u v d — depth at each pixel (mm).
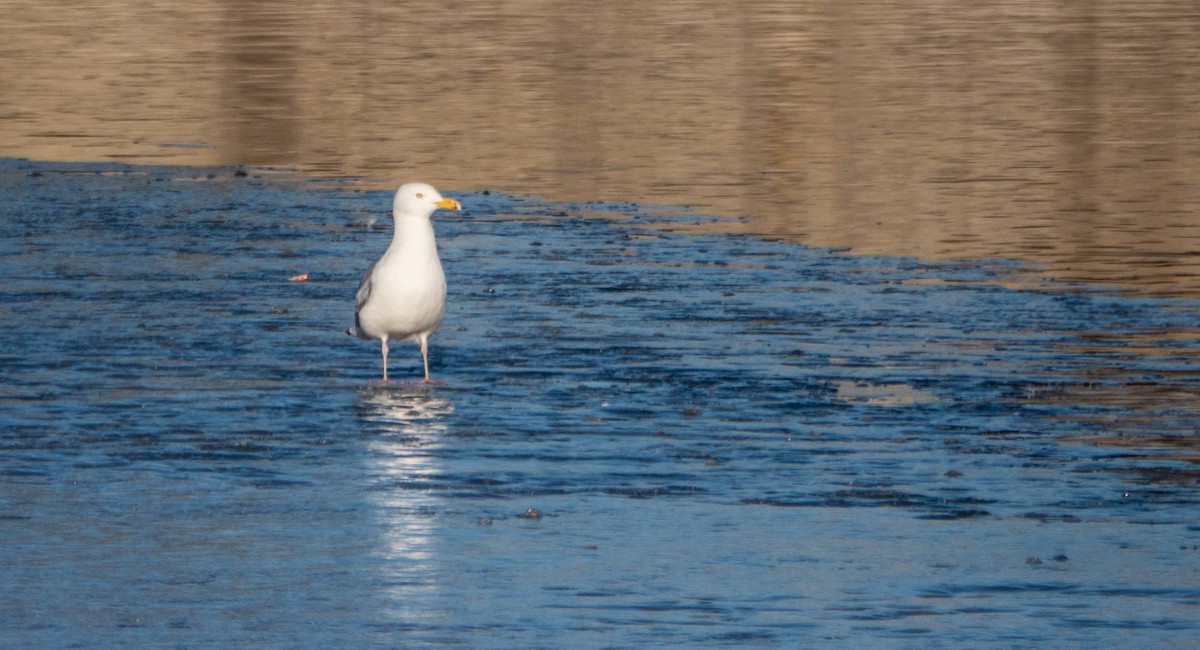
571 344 15734
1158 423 13164
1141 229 21453
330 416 13203
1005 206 23062
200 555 9844
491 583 9430
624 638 8617
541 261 19719
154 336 15898
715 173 25719
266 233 21219
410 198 13820
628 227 21797
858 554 10047
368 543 10125
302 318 16750
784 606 9141
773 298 17734
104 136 29109
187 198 23578
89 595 9125
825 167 26219
